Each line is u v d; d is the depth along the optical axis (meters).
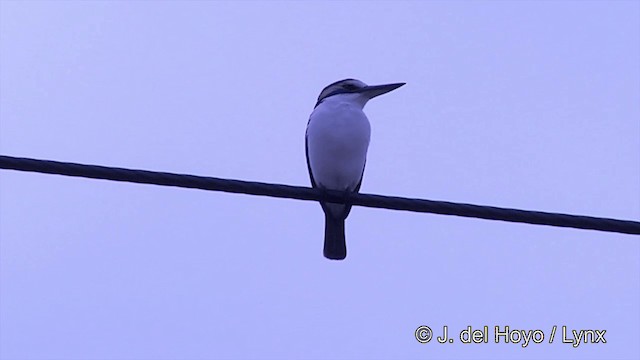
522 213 5.84
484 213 5.90
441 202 5.99
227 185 5.91
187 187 5.84
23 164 5.51
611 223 5.80
